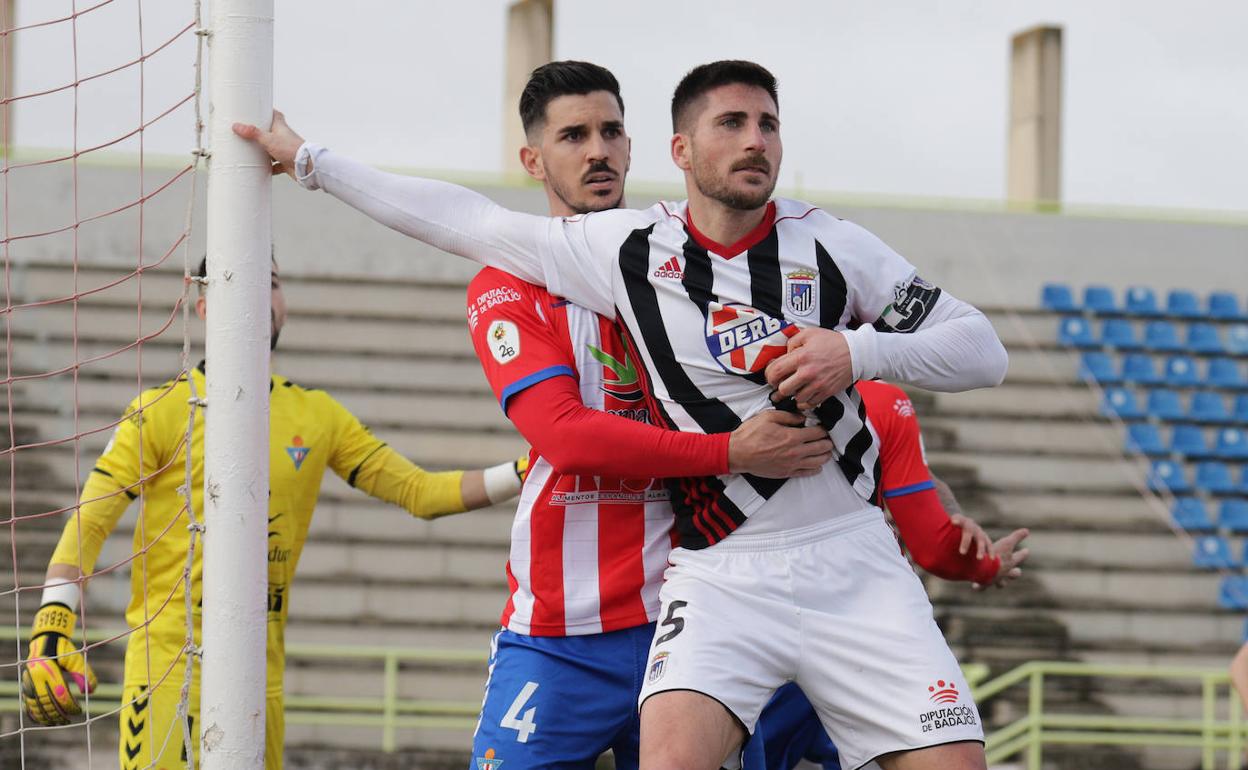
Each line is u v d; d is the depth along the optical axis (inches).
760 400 442.6
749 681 433.4
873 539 454.3
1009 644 1521.9
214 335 449.1
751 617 438.0
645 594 489.7
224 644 442.6
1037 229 1904.5
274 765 567.8
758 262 446.0
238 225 452.1
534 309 475.8
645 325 450.0
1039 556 1616.6
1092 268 1907.0
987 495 1668.3
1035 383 1790.1
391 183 472.1
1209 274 1927.9
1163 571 1595.7
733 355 439.8
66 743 1272.1
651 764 410.0
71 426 1534.2
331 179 465.7
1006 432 1736.0
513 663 501.4
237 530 444.8
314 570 1486.2
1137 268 1916.8
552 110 533.3
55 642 534.9
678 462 432.8
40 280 1635.1
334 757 1285.7
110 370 1577.3
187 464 456.8
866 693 434.0
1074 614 1549.0
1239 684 476.1
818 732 618.5
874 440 461.7
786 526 446.0
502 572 1509.6
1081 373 1820.9
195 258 1670.8
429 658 1354.6
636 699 494.3
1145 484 1708.9
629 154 546.6
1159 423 1779.0
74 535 551.5
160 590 552.1
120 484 555.2
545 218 474.0
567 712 493.0
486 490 603.2
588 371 479.8
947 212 1892.2
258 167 458.3
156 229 1675.7
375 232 1732.3
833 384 423.8
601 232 458.3
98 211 1670.8
